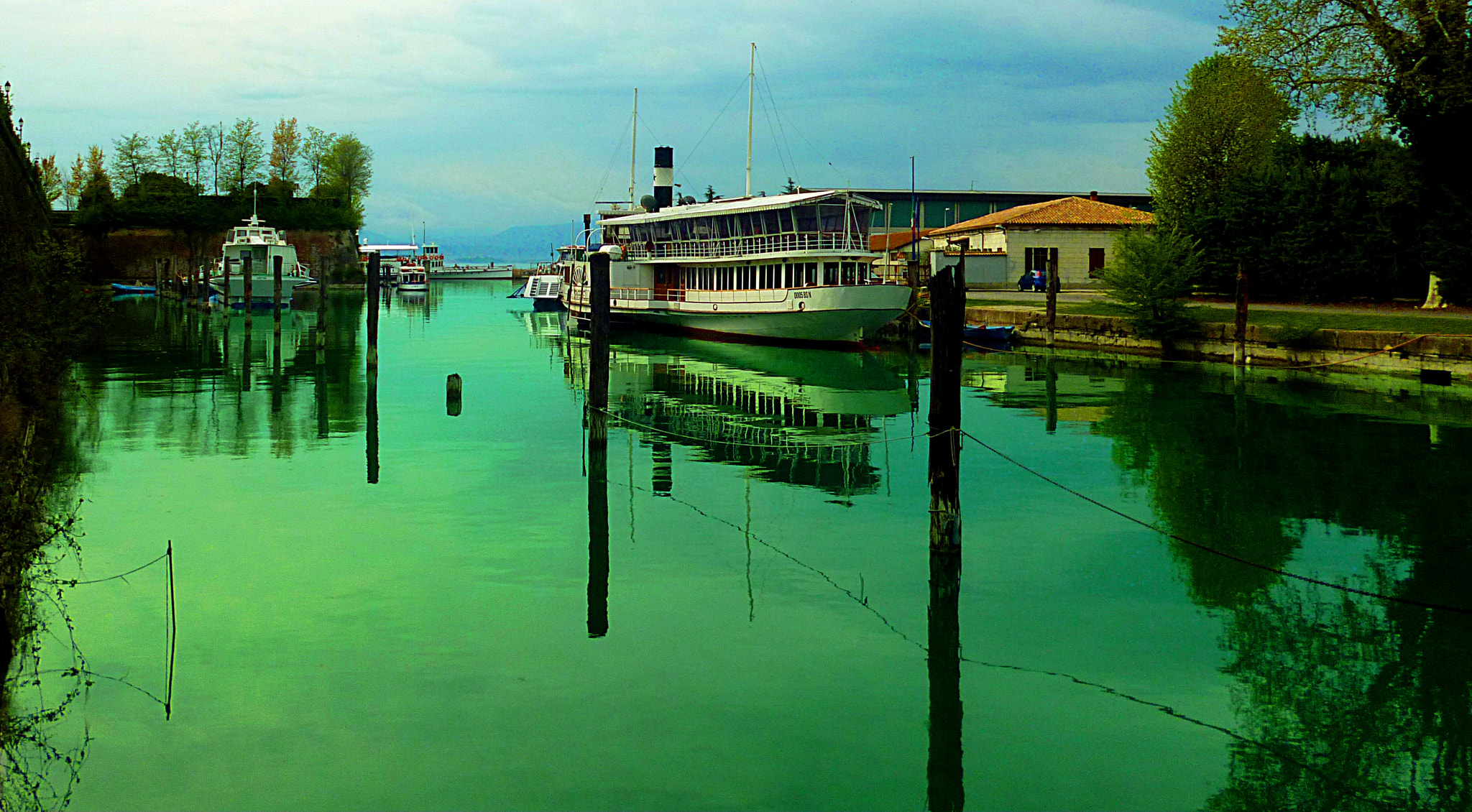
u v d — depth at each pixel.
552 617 13.66
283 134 138.38
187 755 10.02
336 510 19.03
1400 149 42.06
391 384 37.84
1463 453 23.73
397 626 13.27
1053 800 9.46
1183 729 10.77
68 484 20.75
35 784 9.50
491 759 9.98
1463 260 39.12
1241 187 49.75
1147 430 27.19
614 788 9.52
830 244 47.50
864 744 10.36
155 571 15.34
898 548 16.84
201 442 25.52
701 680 11.74
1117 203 100.94
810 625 13.48
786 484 21.64
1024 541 17.20
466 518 18.59
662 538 17.44
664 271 57.34
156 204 107.94
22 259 16.42
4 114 24.72
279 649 12.48
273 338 56.47
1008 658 12.48
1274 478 21.58
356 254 137.38
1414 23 36.19
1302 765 10.12
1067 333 47.47
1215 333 40.22
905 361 45.22
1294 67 38.09
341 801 9.28
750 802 9.30
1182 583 15.09
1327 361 35.91
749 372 42.50
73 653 12.30
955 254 64.69
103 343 50.91
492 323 73.31
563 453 24.70
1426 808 9.41
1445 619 13.73
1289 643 12.95
